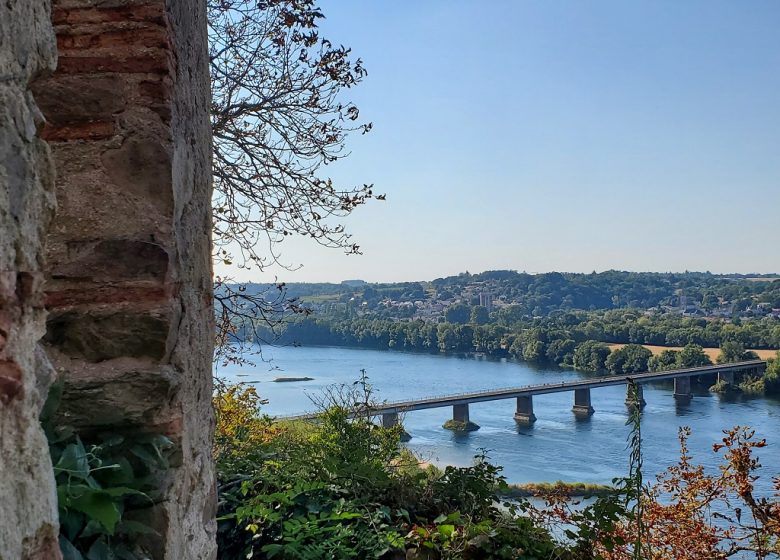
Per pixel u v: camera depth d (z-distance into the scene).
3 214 1.22
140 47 2.48
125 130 2.46
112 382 2.34
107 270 2.40
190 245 2.82
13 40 1.26
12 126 1.25
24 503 1.20
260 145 7.26
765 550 5.65
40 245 1.36
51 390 2.07
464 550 4.07
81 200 2.42
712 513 6.07
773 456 19.36
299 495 4.46
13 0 1.26
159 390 2.37
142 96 2.48
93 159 2.44
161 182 2.47
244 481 4.55
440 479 5.04
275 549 3.88
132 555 2.15
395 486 4.84
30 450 1.24
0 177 1.21
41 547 1.26
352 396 6.35
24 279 1.29
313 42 7.16
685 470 6.64
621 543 4.15
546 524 5.21
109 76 2.46
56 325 2.36
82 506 1.81
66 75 2.44
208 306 3.17
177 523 2.47
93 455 2.05
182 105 2.72
